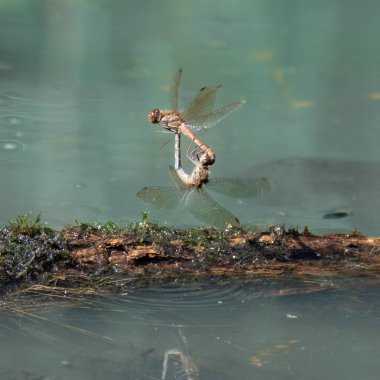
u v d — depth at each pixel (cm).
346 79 1727
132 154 1268
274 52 1886
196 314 734
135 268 772
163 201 798
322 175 1213
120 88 1605
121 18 2125
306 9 2288
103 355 657
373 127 1462
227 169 1220
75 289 745
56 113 1436
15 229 782
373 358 671
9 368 629
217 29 2059
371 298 770
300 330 717
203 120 843
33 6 2197
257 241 809
